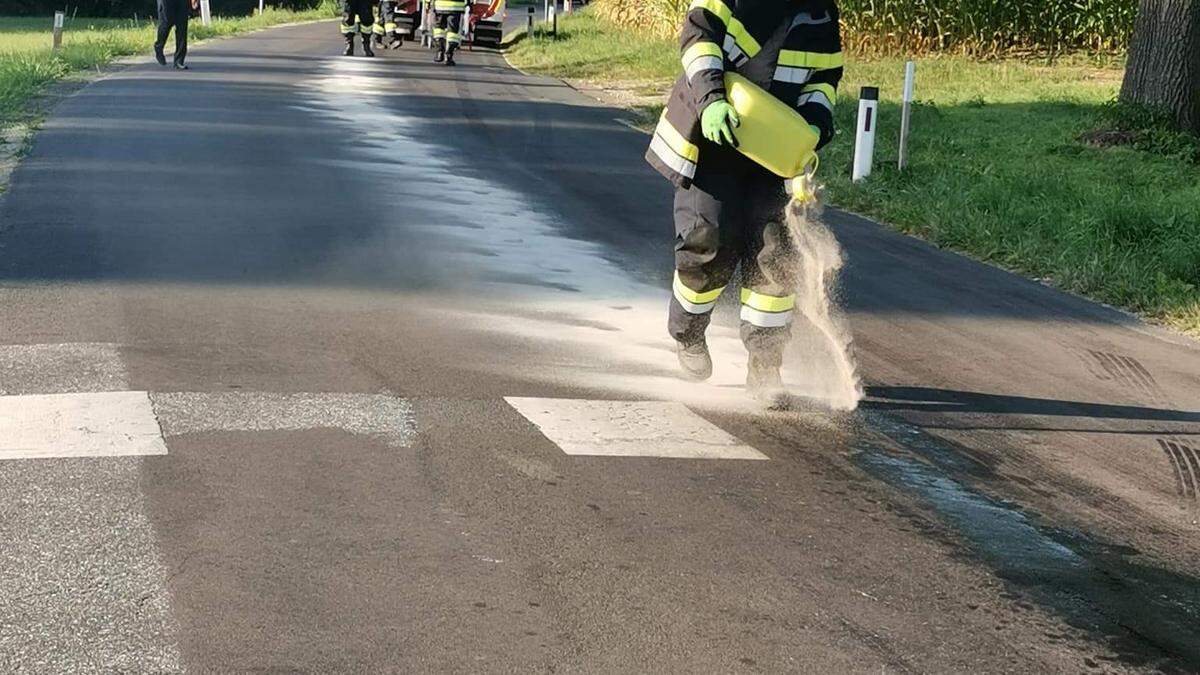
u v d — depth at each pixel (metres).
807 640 3.85
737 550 4.47
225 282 8.04
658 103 21.94
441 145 15.01
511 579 4.13
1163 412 6.73
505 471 5.07
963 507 5.09
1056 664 3.83
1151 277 10.14
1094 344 8.20
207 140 14.14
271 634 3.70
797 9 5.95
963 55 27.56
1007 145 17.45
